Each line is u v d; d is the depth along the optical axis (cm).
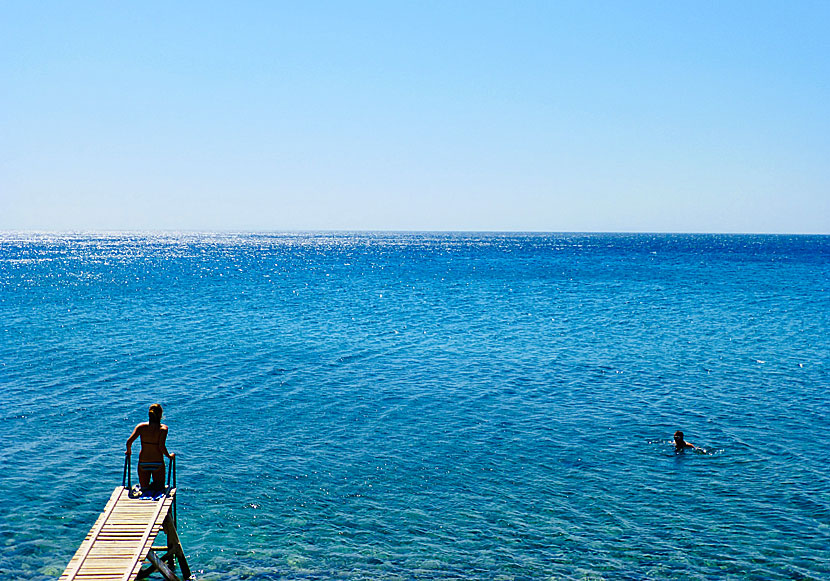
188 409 2705
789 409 2778
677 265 13212
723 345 4256
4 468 2011
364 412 2703
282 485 1948
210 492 1886
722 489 1938
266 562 1521
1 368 3341
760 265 13175
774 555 1553
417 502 1848
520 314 5728
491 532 1673
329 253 18912
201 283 8375
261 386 3097
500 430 2486
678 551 1573
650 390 3102
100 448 2225
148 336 4334
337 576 1464
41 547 1561
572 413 2719
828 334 4659
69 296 6506
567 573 1477
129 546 1235
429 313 5747
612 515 1770
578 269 11944
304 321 5153
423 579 1452
